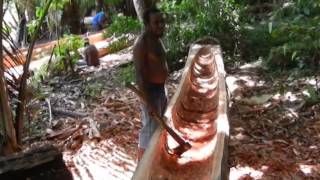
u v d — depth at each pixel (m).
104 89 4.85
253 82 4.57
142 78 2.43
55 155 1.66
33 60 5.63
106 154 3.14
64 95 4.70
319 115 3.52
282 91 4.01
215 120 2.85
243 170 2.74
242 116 3.71
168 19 5.39
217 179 1.77
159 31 2.42
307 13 4.87
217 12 5.46
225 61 5.39
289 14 5.54
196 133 2.74
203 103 3.29
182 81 3.32
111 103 4.31
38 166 1.62
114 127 3.69
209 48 4.73
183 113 3.04
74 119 3.95
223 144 2.09
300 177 2.61
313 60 4.53
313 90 3.79
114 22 5.88
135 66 2.44
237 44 5.56
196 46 4.81
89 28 7.85
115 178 2.73
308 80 4.29
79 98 4.59
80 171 2.85
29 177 1.60
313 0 4.96
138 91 2.29
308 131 3.29
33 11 4.61
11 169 1.57
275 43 5.31
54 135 3.56
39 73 4.28
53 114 4.09
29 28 4.43
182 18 5.66
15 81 2.56
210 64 4.34
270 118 3.59
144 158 2.00
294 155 2.93
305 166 2.76
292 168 2.73
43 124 3.84
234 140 3.23
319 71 4.45
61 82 5.25
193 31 5.39
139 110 4.11
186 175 2.22
